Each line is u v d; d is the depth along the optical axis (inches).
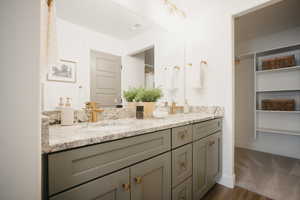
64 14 41.1
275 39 104.2
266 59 109.4
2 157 15.5
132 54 60.1
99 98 49.4
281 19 85.9
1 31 15.4
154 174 34.5
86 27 46.1
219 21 69.4
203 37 74.8
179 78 79.8
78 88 44.2
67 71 41.8
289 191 59.8
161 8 69.7
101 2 49.3
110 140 25.7
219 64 69.2
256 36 110.0
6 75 15.7
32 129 17.1
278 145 105.2
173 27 76.5
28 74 17.1
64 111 38.9
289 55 99.5
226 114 67.1
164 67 73.0
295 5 72.6
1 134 15.4
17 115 16.3
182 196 43.4
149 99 57.5
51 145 18.8
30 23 17.3
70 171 20.7
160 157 35.9
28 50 17.1
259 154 105.0
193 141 48.6
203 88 74.8
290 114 100.4
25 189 16.6
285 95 101.5
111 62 53.1
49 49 27.3
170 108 74.8
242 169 80.6
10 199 15.8
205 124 55.5
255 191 60.4
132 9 57.8
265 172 76.8
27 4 17.1
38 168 17.3
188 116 59.6
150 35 66.4
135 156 30.0
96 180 23.6
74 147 21.1
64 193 20.1
